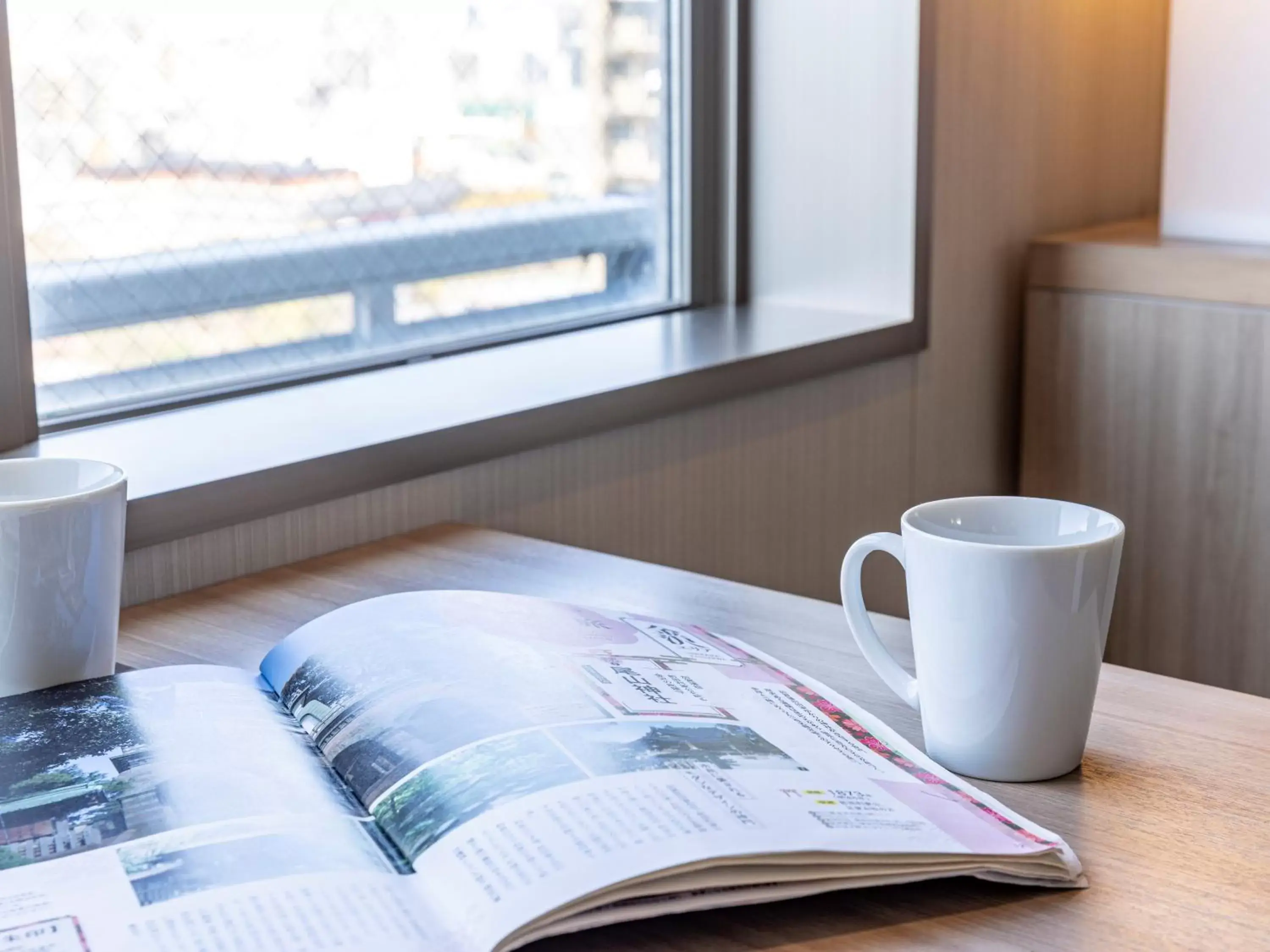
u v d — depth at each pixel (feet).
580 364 4.73
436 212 4.90
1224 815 2.05
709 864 1.68
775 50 5.73
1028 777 2.16
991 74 5.90
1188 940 1.72
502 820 1.77
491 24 4.95
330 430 3.83
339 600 3.17
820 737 2.15
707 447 4.92
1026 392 6.26
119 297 4.03
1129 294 5.88
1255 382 5.56
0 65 3.53
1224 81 5.92
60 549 2.26
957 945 1.71
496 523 4.15
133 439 3.76
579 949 1.70
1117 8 6.72
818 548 5.53
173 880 1.69
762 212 5.91
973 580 2.08
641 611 2.98
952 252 5.87
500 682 2.21
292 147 4.42
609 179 5.51
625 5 5.43
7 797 1.91
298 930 1.60
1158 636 6.01
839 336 5.23
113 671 2.44
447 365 4.77
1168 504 5.89
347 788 1.99
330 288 4.61
